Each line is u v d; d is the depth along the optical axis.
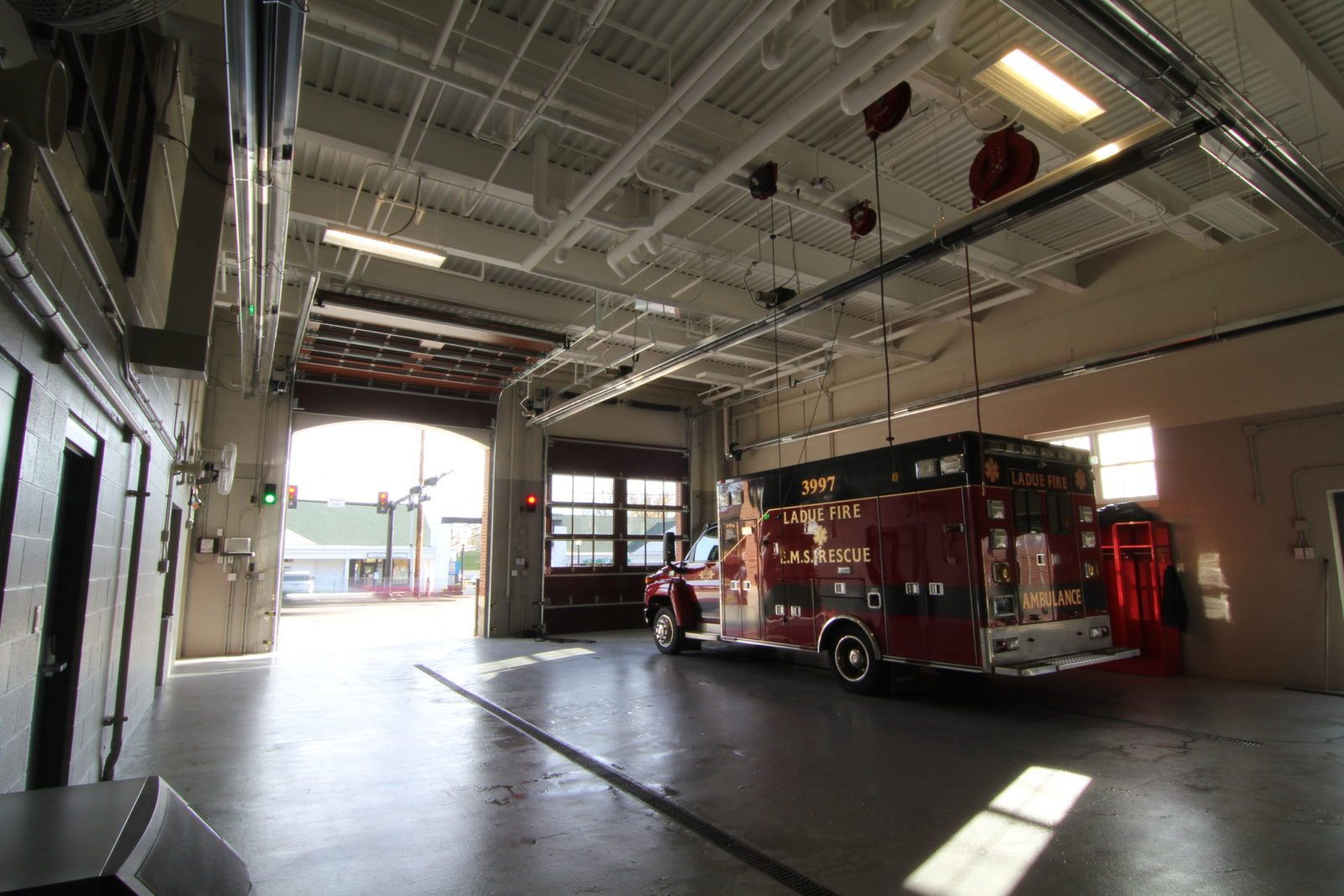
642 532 15.72
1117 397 9.59
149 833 1.34
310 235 8.69
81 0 2.15
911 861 3.49
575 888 3.27
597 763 5.17
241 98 3.68
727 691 7.83
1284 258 8.13
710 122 6.34
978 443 6.54
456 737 5.96
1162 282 9.17
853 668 7.57
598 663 10.09
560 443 14.95
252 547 11.42
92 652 3.98
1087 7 3.60
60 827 1.32
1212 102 4.21
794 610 8.30
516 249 8.60
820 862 3.51
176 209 6.01
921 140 6.86
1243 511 8.34
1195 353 8.87
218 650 11.05
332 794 4.55
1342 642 7.53
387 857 3.62
